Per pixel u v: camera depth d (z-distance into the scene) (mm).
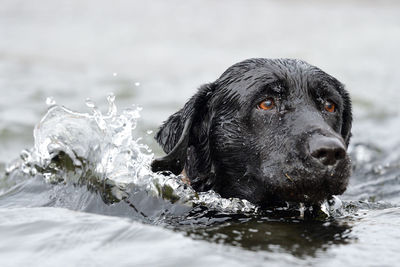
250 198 8812
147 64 26781
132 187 8359
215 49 30156
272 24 36625
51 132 9453
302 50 30188
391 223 7621
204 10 40719
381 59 28375
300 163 7777
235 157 8883
